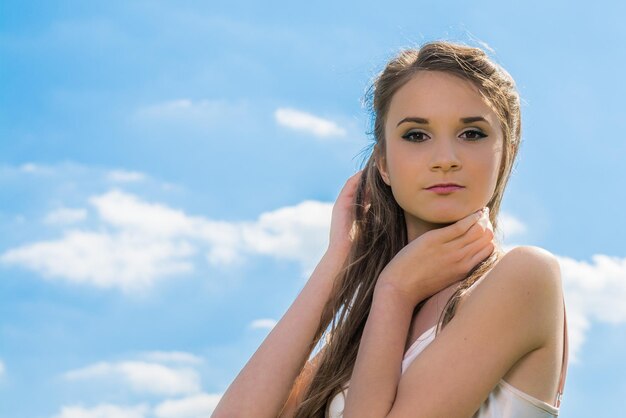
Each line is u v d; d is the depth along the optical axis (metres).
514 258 2.74
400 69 3.01
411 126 2.96
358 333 3.21
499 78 2.99
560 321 2.78
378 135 3.21
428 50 2.98
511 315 2.68
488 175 2.92
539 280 2.71
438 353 2.67
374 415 2.68
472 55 2.96
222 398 3.20
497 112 2.95
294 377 3.21
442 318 2.83
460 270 2.92
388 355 2.79
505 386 2.72
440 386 2.63
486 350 2.67
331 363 3.14
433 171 2.91
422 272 2.91
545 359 2.74
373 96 3.23
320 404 3.09
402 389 2.67
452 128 2.91
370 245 3.32
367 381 2.74
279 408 3.17
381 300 2.89
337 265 3.34
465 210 2.92
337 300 3.26
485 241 2.94
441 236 2.92
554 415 2.78
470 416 2.65
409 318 2.89
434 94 2.91
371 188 3.30
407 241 3.27
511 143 3.06
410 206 2.97
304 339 3.24
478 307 2.70
